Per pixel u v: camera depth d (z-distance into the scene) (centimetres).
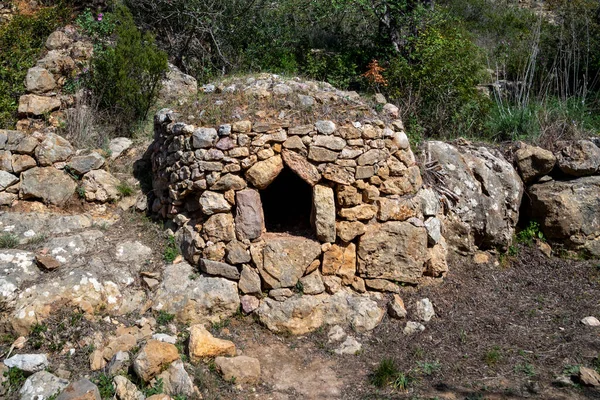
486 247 711
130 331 505
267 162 567
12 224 589
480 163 722
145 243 603
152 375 448
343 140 582
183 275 559
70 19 899
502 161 740
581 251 719
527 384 485
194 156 573
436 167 694
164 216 628
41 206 624
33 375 443
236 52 1028
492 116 882
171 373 452
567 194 722
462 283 650
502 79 1105
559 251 723
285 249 559
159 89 810
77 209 639
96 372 462
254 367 480
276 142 573
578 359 525
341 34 1122
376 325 563
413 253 601
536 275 695
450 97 866
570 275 695
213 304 541
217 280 555
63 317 498
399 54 941
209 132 568
